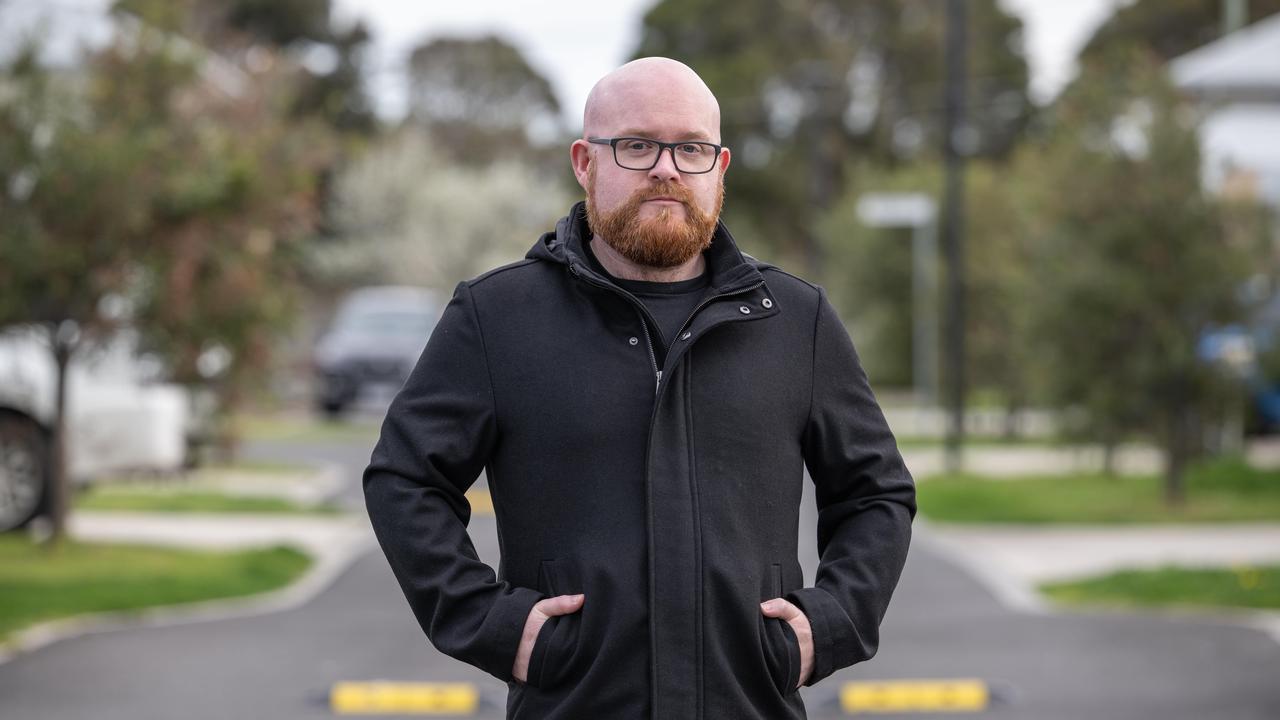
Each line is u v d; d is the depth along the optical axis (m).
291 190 12.66
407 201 51.75
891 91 60.72
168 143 12.20
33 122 11.65
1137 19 57.00
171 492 17.72
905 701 8.03
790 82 59.84
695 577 3.06
